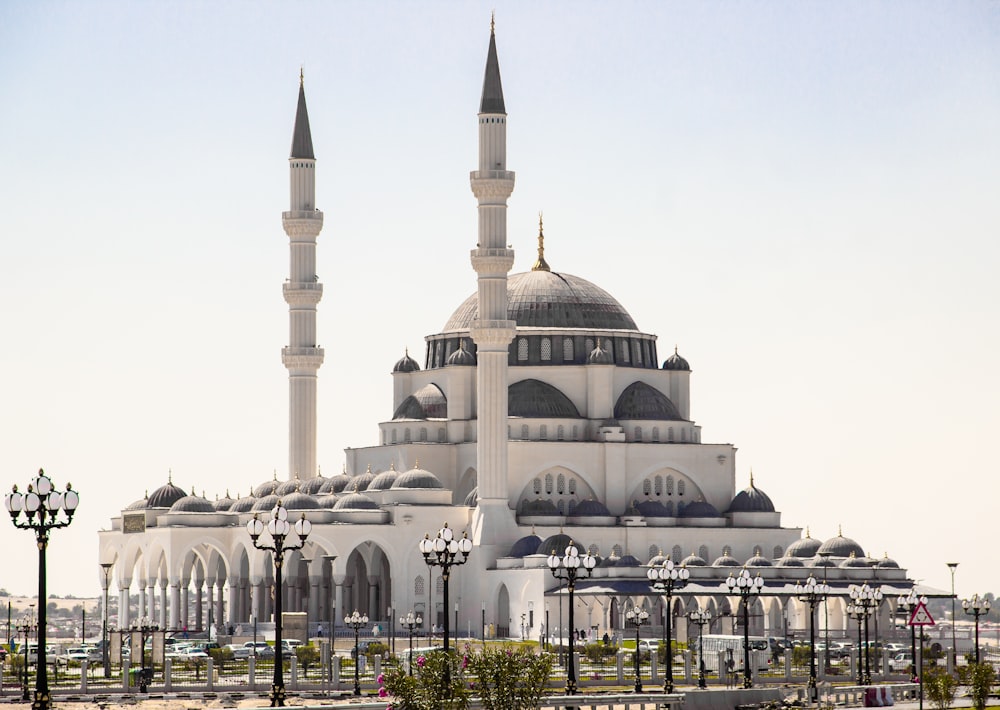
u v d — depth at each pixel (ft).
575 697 331.57
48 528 295.89
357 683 410.52
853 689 386.93
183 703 374.63
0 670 415.85
